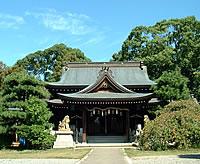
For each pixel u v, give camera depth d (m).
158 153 15.37
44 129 21.36
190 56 44.16
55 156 15.45
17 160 13.80
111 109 26.97
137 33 51.03
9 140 23.77
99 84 27.23
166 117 18.30
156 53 48.38
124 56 52.12
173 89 26.77
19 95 23.28
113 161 12.65
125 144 24.02
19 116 21.66
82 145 24.00
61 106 31.34
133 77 37.56
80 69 40.09
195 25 47.47
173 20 49.53
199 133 16.64
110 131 30.89
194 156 12.98
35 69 70.81
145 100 25.86
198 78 41.41
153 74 49.62
